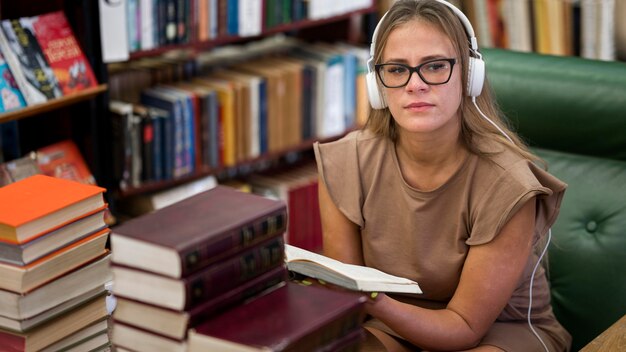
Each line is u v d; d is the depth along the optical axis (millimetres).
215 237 1191
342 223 1770
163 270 1164
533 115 1940
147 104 3057
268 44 3709
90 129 2762
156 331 1202
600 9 3074
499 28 3281
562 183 1611
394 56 1570
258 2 3201
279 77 3348
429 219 1676
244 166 3639
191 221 1241
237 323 1174
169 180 3068
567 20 3168
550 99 1912
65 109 2783
